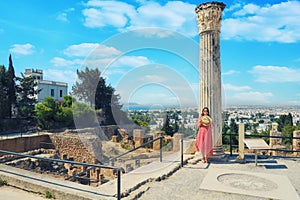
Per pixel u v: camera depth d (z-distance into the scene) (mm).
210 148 9047
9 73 35062
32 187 6172
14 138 22781
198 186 6449
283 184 6469
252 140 9305
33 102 39000
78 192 5582
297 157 9883
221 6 9719
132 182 6445
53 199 5676
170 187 6379
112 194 5488
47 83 48531
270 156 10094
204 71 9758
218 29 9820
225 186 6316
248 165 8672
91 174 15195
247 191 5965
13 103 35531
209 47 9719
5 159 19703
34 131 28969
